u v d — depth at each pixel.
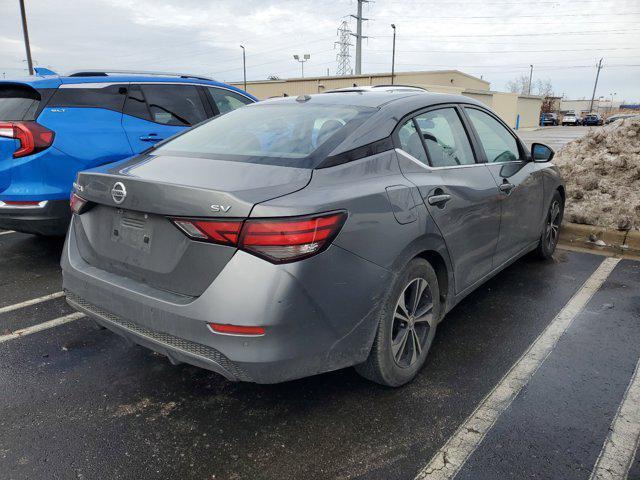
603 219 5.87
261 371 2.08
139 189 2.25
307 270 2.06
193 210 2.08
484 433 2.41
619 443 2.33
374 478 2.14
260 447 2.33
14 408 2.62
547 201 4.57
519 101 55.06
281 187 2.17
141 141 5.16
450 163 3.12
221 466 2.21
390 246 2.40
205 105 6.03
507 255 3.89
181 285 2.18
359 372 2.62
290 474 2.16
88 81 4.91
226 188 2.12
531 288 4.30
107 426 2.48
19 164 4.29
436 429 2.44
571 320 3.67
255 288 2.00
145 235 2.31
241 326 2.02
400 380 2.70
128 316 2.35
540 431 2.42
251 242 2.00
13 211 4.32
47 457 2.26
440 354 3.17
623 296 4.12
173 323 2.16
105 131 4.87
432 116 3.14
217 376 2.94
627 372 2.95
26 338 3.42
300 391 2.76
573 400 2.67
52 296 4.16
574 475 2.13
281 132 2.75
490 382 2.85
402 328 2.68
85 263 2.66
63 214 4.51
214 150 2.71
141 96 5.34
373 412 2.57
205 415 2.57
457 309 3.87
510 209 3.71
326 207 2.13
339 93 3.28
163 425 2.50
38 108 4.54
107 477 2.15
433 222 2.71
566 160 6.75
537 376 2.91
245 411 2.60
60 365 3.06
